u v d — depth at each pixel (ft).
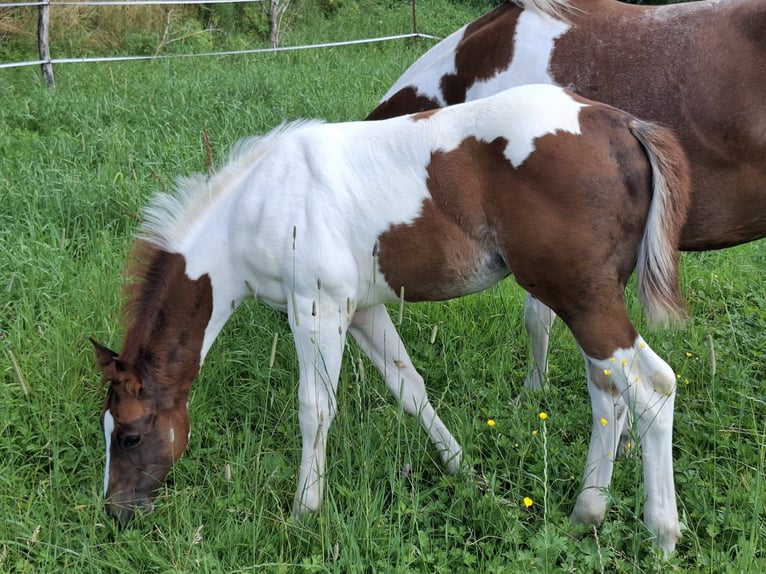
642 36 10.43
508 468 10.34
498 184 8.71
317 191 9.27
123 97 23.53
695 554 8.88
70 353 12.09
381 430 10.84
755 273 15.87
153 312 9.70
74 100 22.76
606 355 8.82
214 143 19.45
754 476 10.15
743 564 8.22
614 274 8.70
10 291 13.51
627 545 9.30
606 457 9.31
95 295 13.17
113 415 9.43
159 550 9.20
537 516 9.50
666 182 8.57
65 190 16.60
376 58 32.86
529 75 10.95
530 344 12.05
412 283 9.48
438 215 9.01
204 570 8.46
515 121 8.64
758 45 9.86
